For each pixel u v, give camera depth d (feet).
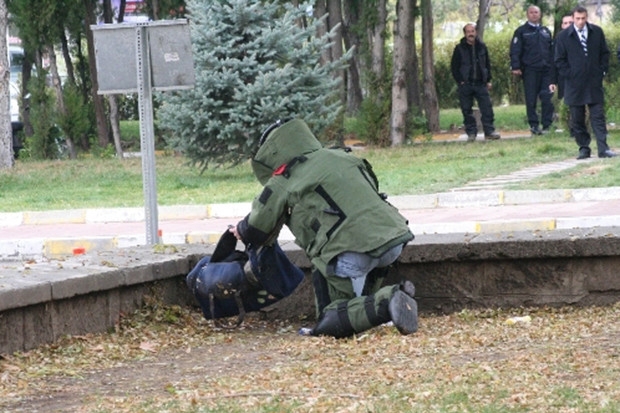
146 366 29.50
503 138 111.04
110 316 34.01
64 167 104.53
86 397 25.27
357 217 32.04
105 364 29.78
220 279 34.37
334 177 32.32
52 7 120.88
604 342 29.09
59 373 28.40
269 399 23.66
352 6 139.74
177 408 23.24
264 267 33.86
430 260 36.42
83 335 32.71
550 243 35.91
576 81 78.95
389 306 31.45
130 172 95.14
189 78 42.88
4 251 60.08
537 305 36.47
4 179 90.74
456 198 66.03
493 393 23.45
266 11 87.92
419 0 132.67
